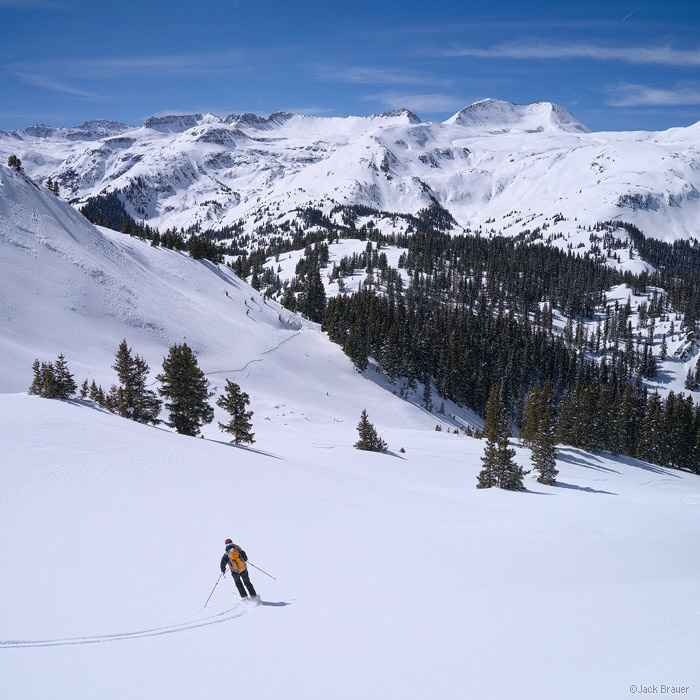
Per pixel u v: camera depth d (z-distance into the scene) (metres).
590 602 11.89
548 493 49.62
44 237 96.19
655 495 59.16
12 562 14.90
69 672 9.55
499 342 173.75
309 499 25.89
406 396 121.06
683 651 7.04
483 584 14.91
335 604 13.08
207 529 19.20
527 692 6.75
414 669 8.48
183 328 100.62
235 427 49.53
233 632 11.34
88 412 35.62
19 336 71.25
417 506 29.48
